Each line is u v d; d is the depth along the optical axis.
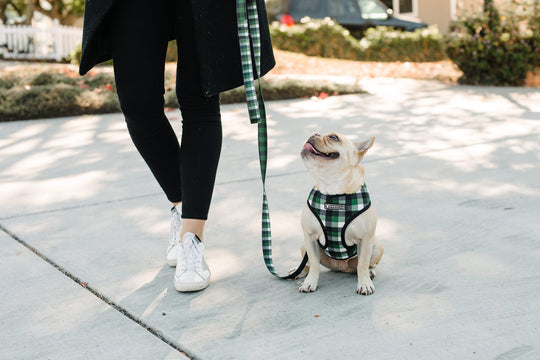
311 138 2.10
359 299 2.11
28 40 13.84
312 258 2.21
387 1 15.87
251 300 2.13
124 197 3.52
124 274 2.40
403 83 8.52
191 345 1.80
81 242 2.78
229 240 2.78
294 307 2.06
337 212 2.10
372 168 4.02
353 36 12.84
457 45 8.24
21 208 3.32
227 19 2.22
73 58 12.15
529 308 1.97
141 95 2.17
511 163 4.01
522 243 2.61
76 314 2.04
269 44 2.36
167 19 2.18
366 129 5.31
